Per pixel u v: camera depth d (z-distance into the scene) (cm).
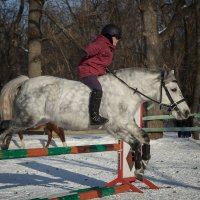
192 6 2152
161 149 1777
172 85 857
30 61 2402
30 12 2409
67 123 831
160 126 2114
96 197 810
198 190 899
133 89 841
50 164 1336
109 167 1277
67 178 1073
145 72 860
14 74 3681
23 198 816
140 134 827
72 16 3192
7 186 954
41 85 838
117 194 854
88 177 1089
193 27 3347
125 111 830
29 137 2119
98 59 840
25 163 1359
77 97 819
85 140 1894
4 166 1287
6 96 867
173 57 3244
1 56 3612
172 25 2098
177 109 858
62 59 3466
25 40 3631
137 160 823
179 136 2366
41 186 955
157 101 864
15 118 844
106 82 837
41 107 831
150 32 2073
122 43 3161
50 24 3038
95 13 2939
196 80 2323
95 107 806
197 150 1756
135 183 990
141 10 2092
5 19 3509
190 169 1221
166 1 2903
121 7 3155
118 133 830
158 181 1023
